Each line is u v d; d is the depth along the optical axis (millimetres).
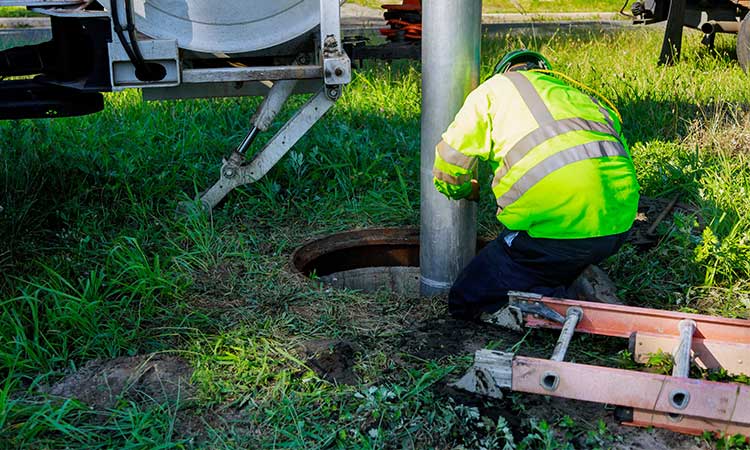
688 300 4258
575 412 3289
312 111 5105
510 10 18641
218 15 4590
